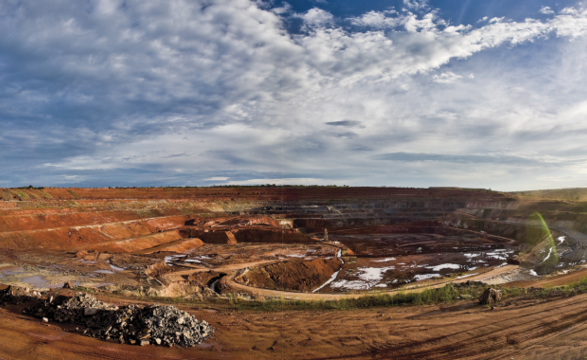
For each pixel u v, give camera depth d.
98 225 77.12
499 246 88.31
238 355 15.05
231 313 22.14
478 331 18.03
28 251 50.81
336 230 122.19
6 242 57.09
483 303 23.28
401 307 23.83
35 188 97.38
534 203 121.06
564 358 14.77
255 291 43.03
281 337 17.33
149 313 16.73
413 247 89.19
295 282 54.75
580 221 88.44
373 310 22.97
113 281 34.88
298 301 28.14
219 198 141.62
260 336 17.45
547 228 93.69
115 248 68.38
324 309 23.70
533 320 19.36
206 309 23.34
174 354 14.80
